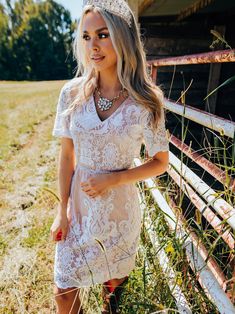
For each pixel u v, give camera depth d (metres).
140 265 2.17
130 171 1.63
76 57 1.77
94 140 1.60
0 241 3.27
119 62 1.52
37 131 9.23
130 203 1.74
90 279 1.79
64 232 1.78
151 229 2.33
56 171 5.50
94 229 1.67
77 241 1.74
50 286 2.61
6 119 11.16
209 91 6.32
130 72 1.55
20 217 3.80
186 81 6.47
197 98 6.56
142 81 1.59
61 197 1.83
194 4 5.00
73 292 1.82
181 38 6.27
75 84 1.72
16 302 2.46
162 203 2.44
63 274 1.77
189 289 1.79
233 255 1.42
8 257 3.01
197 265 1.74
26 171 5.54
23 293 2.54
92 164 1.66
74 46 1.76
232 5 5.09
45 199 4.25
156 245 2.18
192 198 1.93
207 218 1.72
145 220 2.41
